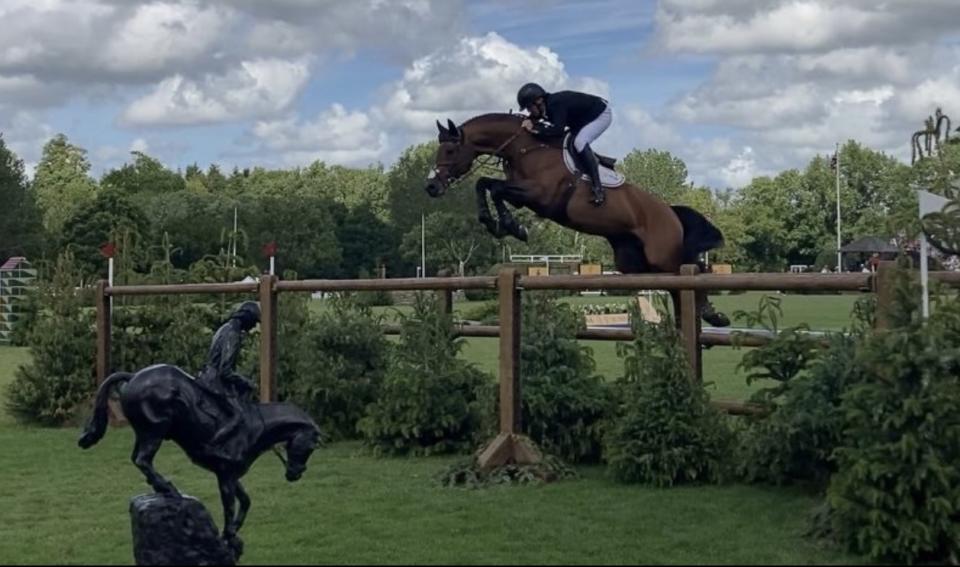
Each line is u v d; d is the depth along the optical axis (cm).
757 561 477
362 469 767
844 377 572
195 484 717
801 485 631
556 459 708
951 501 462
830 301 3969
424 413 819
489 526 561
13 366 1833
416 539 535
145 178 9281
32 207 5741
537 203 885
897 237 634
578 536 532
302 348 942
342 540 536
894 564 470
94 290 1137
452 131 891
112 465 812
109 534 566
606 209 883
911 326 488
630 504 605
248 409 479
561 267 5069
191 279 1195
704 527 544
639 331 683
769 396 624
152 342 1156
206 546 453
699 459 653
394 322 1032
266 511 615
